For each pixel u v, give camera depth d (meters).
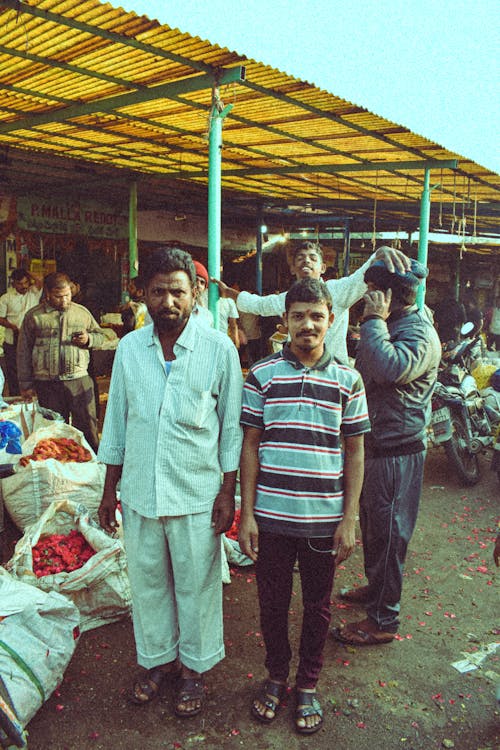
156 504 2.50
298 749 2.49
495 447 5.43
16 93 4.88
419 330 3.07
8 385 7.66
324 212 13.41
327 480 2.50
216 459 2.64
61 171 8.67
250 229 13.98
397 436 3.04
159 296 2.43
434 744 2.54
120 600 3.22
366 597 3.68
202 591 2.61
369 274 3.13
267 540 2.56
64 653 2.61
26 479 3.82
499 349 16.19
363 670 3.00
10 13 3.27
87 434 5.24
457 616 3.54
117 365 2.64
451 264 21.09
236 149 6.89
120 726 2.58
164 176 9.07
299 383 2.49
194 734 2.55
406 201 10.45
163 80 4.38
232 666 3.00
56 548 3.32
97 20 3.30
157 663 2.72
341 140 6.01
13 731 2.31
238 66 3.97
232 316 5.97
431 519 5.00
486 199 9.48
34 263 10.46
